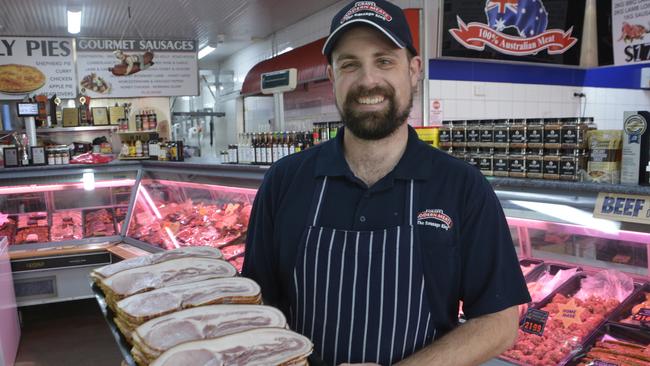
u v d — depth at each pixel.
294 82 3.25
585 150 1.91
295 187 1.25
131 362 0.96
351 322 1.14
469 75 5.26
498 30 4.78
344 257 1.14
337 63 1.12
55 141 8.17
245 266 1.35
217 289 1.11
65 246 3.84
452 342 1.04
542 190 1.86
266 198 1.31
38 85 7.79
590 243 1.95
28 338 3.79
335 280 1.15
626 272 1.88
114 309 1.13
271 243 1.30
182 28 8.00
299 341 0.96
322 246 1.16
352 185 1.18
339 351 1.15
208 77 11.22
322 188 1.21
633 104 6.75
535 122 2.09
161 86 8.34
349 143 1.21
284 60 6.71
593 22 5.06
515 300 1.09
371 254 1.12
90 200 4.22
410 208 1.13
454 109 5.21
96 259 3.80
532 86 5.75
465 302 1.14
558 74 5.95
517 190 1.95
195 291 1.09
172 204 3.89
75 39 7.87
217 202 3.54
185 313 1.00
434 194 1.13
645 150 1.63
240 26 7.94
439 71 5.07
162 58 8.30
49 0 6.25
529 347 1.75
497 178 2.04
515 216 2.00
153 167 4.10
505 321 1.08
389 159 1.18
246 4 6.62
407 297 1.11
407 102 1.12
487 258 1.10
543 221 1.95
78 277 3.81
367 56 1.08
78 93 7.96
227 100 9.69
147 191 4.12
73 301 4.51
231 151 3.61
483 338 1.05
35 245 3.80
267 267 1.30
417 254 1.11
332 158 1.21
